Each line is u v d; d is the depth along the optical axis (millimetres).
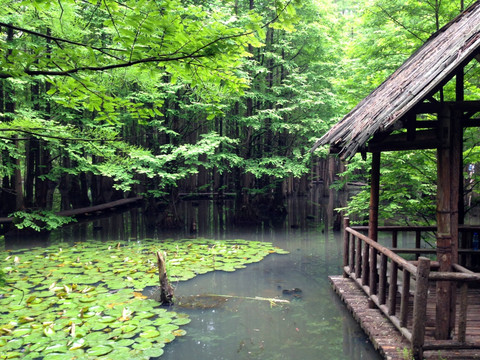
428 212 8094
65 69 2146
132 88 11789
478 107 3926
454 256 3984
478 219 13547
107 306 5789
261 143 16484
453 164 4012
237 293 6703
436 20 8086
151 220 15672
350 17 16297
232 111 16312
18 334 4754
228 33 2074
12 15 8367
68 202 18375
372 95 6160
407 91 3807
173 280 7359
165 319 5398
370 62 9734
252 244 10836
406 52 9438
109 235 12484
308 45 15258
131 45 2066
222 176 21094
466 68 7426
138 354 4293
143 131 16641
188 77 2436
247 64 13039
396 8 8844
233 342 4793
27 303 5852
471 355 3760
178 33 1993
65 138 2654
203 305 6105
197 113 14164
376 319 4898
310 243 11219
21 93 11664
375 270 5254
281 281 7434
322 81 15359
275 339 4875
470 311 4734
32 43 8906
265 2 14266
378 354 4352
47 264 8383
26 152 13773
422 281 3607
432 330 4207
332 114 14914
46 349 4340
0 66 1981
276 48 15531
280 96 15297
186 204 20984
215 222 15344
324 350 4547
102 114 2512
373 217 5762
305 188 25641
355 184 30328
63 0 2031
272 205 17312
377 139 5176
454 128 4008
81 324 5086
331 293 6680
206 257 9203
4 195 14289
